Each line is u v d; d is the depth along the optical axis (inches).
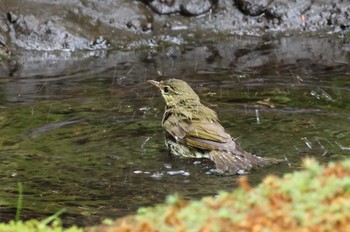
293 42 841.5
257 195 351.9
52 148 555.8
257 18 868.6
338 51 802.8
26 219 439.5
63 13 829.8
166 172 510.6
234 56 800.3
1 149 555.8
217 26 860.0
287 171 497.0
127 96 678.5
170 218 341.4
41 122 612.7
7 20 816.3
